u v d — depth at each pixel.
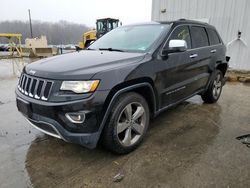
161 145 3.09
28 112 2.62
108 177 2.44
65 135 2.43
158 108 3.29
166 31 3.46
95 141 2.50
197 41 4.17
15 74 9.23
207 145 3.10
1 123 3.89
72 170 2.57
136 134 2.99
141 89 3.00
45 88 2.47
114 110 2.59
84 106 2.34
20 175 2.47
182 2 10.03
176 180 2.38
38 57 18.19
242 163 2.67
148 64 2.94
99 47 3.80
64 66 2.62
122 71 2.62
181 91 3.75
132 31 3.85
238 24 8.62
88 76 2.39
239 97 5.61
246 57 8.66
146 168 2.58
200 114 4.32
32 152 2.94
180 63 3.55
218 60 4.82
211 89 4.79
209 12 9.28
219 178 2.40
